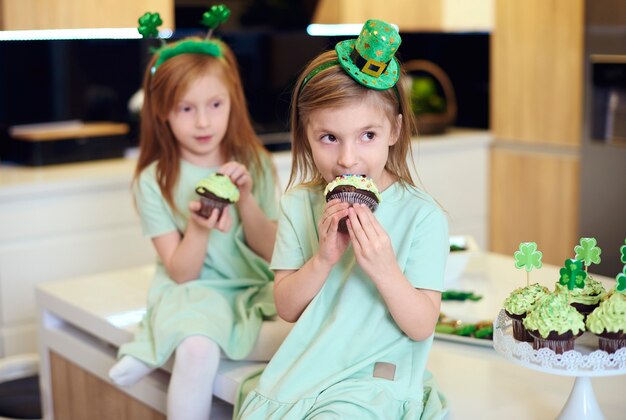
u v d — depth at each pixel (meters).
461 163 3.62
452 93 3.98
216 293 1.75
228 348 1.63
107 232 2.94
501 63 3.57
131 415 1.87
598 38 3.17
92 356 1.94
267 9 3.39
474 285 2.00
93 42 3.39
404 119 1.43
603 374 1.25
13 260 2.77
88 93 3.42
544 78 3.41
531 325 1.28
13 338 2.81
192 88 1.76
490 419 1.42
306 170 1.51
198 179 1.85
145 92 1.88
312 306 1.44
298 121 1.47
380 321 1.43
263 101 3.72
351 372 1.38
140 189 1.86
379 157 1.37
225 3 3.28
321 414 1.30
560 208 3.43
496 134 3.66
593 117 3.23
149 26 1.89
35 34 3.13
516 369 1.62
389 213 1.45
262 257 1.87
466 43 3.88
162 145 1.85
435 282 1.41
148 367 1.63
